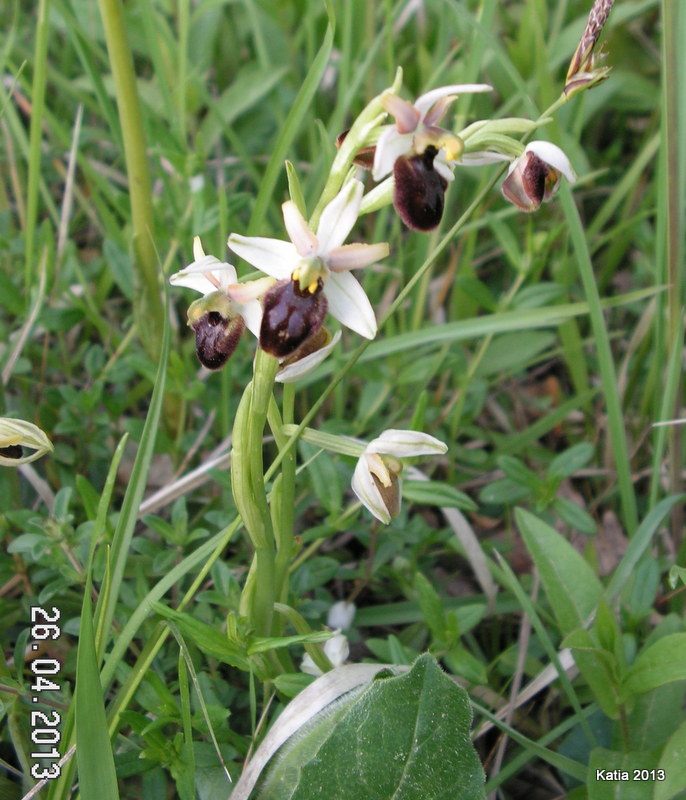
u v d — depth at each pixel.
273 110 0.31
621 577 0.19
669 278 0.21
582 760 0.19
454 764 0.16
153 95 0.29
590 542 0.23
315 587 0.21
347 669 0.17
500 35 0.33
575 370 0.26
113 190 0.26
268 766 0.16
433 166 0.14
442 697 0.16
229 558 0.23
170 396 0.24
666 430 0.22
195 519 0.23
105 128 0.31
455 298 0.27
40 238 0.25
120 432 0.24
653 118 0.30
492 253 0.29
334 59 0.31
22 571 0.21
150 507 0.22
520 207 0.15
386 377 0.24
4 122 0.27
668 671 0.16
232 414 0.25
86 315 0.25
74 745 0.16
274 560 0.16
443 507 0.20
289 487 0.16
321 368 0.24
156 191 0.28
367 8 0.29
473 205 0.16
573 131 0.26
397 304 0.16
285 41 0.32
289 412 0.16
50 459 0.23
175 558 0.19
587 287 0.21
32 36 0.32
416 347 0.26
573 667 0.20
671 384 0.21
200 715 0.17
